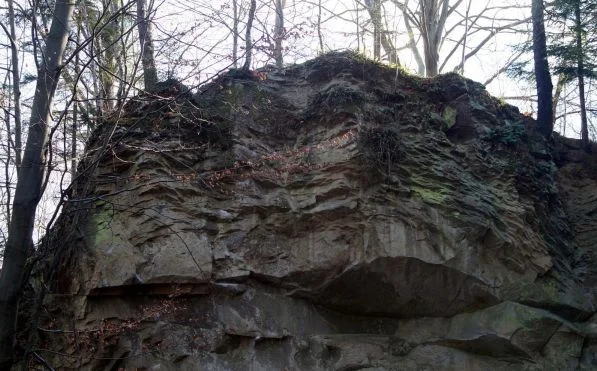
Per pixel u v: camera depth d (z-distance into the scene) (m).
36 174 6.13
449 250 8.70
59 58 6.45
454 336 8.83
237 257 8.34
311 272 8.47
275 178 8.84
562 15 12.09
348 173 8.62
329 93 9.27
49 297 8.33
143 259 7.88
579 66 11.91
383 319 9.00
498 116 10.86
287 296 8.55
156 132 8.59
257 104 9.50
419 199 8.83
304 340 8.36
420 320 9.00
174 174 8.34
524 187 10.00
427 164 9.25
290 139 9.41
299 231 8.64
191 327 7.93
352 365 8.41
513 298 9.05
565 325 9.08
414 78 10.37
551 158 11.34
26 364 6.24
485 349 8.84
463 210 8.98
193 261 8.02
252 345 8.12
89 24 9.44
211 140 8.92
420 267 8.56
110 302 7.89
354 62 9.83
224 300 8.20
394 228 8.55
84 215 8.24
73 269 8.09
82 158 8.02
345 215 8.53
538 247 9.52
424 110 9.88
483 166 9.84
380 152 8.80
